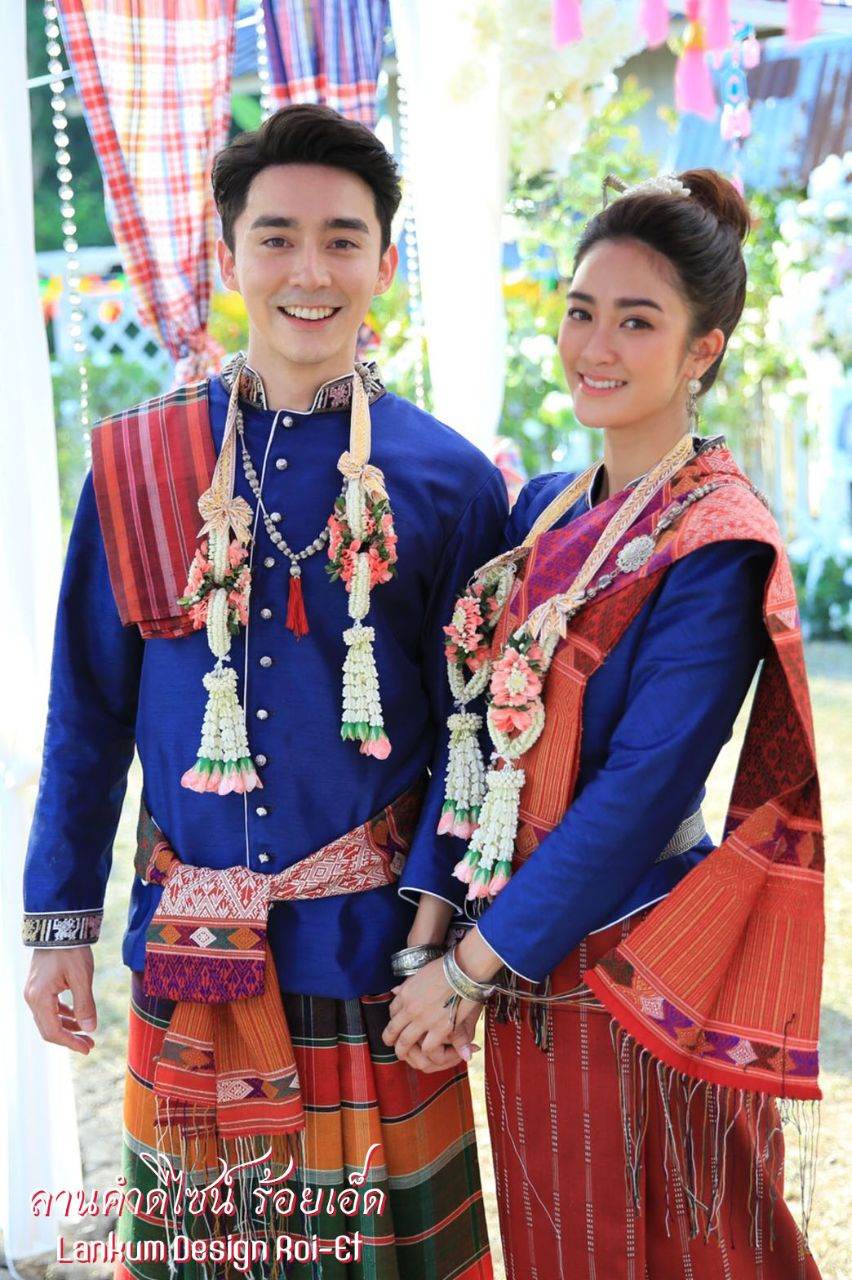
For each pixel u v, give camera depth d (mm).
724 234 1698
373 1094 1816
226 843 1801
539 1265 1834
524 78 3014
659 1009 1648
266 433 1841
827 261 7719
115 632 1927
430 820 1832
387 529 1780
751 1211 1799
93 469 1873
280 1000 1765
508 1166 1850
